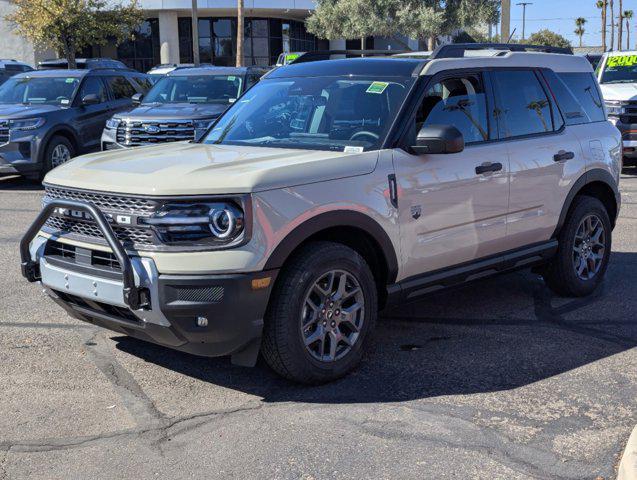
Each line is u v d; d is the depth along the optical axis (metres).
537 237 6.01
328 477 3.53
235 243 4.08
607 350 5.22
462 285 5.53
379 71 5.39
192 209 4.08
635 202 11.30
